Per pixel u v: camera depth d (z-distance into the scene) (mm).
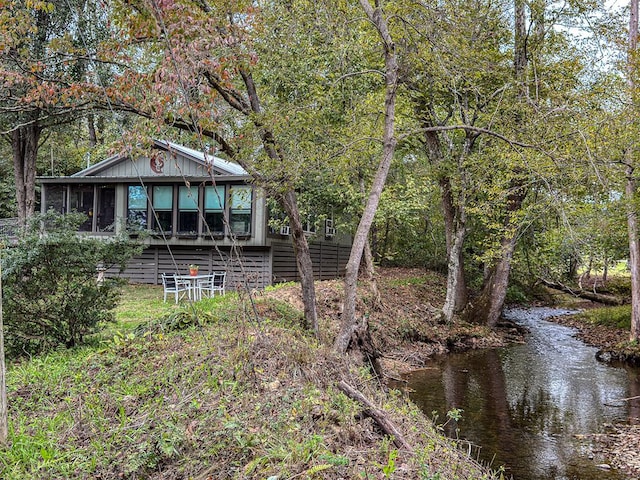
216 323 8477
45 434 4809
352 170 11492
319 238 22297
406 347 14156
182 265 19297
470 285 23203
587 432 8039
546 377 11680
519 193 14281
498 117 11320
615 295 23844
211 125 7559
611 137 10250
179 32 6441
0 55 7664
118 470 4176
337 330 11320
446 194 18734
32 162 16375
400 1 8961
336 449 4492
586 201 12695
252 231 18234
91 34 11289
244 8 7781
